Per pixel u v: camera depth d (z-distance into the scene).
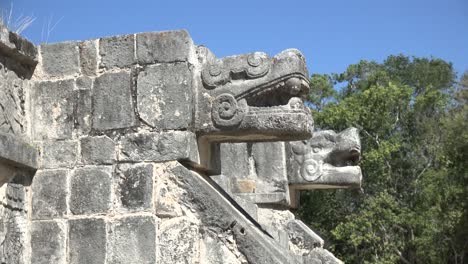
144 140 5.61
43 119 5.91
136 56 5.76
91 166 5.70
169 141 5.54
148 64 5.71
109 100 5.77
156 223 5.43
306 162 9.83
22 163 5.54
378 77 26.59
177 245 5.34
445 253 21.19
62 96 5.90
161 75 5.67
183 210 5.40
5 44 5.45
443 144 23.30
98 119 5.76
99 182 5.64
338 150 9.81
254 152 9.36
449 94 31.22
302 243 9.31
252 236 5.24
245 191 9.19
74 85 5.89
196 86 5.68
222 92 5.59
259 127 5.47
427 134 24.45
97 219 5.58
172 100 5.61
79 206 5.65
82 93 5.86
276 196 9.21
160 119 5.61
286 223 9.41
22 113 5.82
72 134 5.81
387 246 20.67
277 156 9.37
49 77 5.98
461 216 20.48
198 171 5.91
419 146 24.08
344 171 9.73
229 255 5.26
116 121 5.71
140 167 5.57
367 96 22.73
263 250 5.18
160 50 5.70
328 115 22.72
